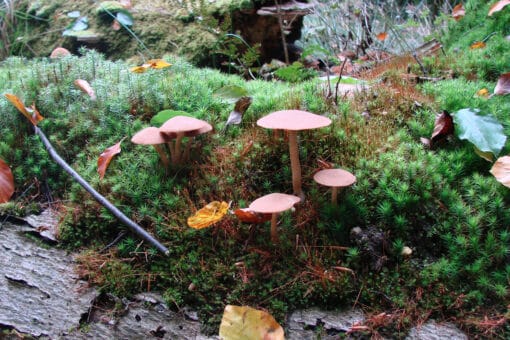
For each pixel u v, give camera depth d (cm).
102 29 66
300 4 71
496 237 29
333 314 27
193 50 63
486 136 33
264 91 43
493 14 57
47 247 32
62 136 38
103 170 34
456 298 27
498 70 47
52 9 70
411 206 30
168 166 35
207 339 27
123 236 32
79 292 30
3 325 28
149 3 68
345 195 32
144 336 28
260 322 27
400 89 42
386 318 27
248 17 67
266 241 30
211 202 31
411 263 29
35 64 46
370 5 88
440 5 96
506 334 26
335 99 39
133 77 43
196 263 30
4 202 34
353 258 29
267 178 34
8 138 37
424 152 34
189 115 35
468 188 31
